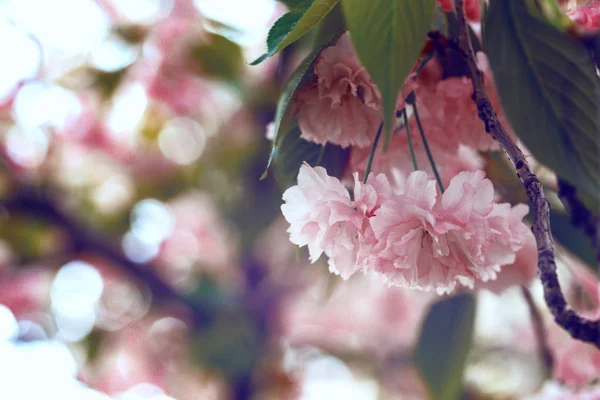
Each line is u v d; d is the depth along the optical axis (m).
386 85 0.64
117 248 1.50
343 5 0.64
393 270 0.68
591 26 0.73
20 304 1.69
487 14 0.72
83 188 1.68
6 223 1.48
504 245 0.68
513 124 0.73
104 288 1.70
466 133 0.72
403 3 0.64
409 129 0.72
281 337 1.59
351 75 0.69
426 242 0.68
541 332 0.84
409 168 0.73
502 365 1.55
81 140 1.62
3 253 1.58
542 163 0.73
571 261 0.84
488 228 0.67
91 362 1.65
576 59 0.72
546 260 0.64
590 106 0.72
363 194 0.68
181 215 1.84
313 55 0.69
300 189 0.68
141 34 1.27
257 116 1.42
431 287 0.68
